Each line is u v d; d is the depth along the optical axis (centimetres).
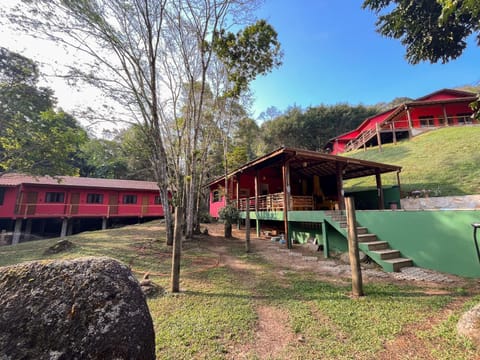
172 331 301
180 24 916
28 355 131
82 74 786
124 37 834
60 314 146
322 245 854
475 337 249
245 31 845
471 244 475
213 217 1953
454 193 1083
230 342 279
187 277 542
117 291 170
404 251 593
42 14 686
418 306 350
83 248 790
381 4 580
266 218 1105
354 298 396
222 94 1207
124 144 1217
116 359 144
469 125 1881
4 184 1562
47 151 1114
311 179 1608
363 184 1625
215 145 1583
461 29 520
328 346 265
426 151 1648
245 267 630
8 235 1560
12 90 1086
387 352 249
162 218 2223
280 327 313
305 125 3644
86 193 1894
